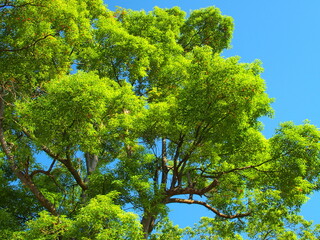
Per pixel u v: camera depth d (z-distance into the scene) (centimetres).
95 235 987
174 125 1184
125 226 948
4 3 1229
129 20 1770
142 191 1182
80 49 1542
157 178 1397
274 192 1184
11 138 1292
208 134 1168
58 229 1013
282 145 1130
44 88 1380
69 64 1479
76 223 976
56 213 1238
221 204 1365
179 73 1559
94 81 1114
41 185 1414
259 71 1224
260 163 1188
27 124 1141
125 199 1197
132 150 1393
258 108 1217
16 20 1242
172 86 1583
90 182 1212
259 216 1255
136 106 1255
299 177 1125
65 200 1362
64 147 1166
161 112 1199
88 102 1065
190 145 1194
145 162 1291
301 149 1109
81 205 1201
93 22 1753
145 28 1727
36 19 1262
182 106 1140
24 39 1244
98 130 1235
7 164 1403
